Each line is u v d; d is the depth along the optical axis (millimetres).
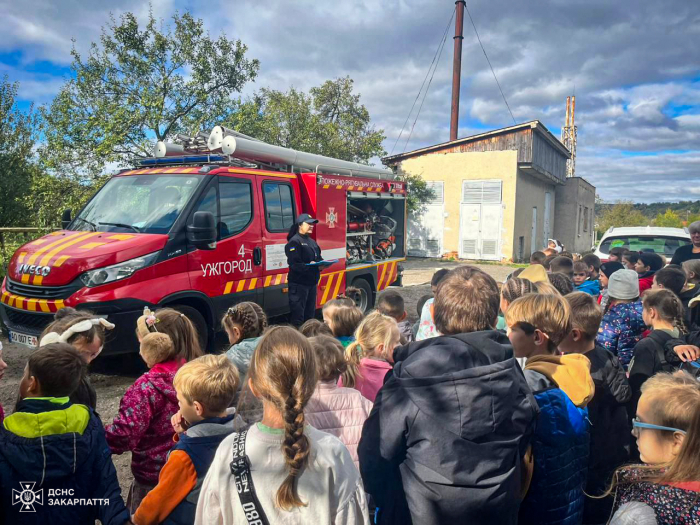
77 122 14484
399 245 10914
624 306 3850
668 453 1689
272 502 1550
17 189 15203
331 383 2387
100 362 6332
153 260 5523
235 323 3367
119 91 15367
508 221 23219
